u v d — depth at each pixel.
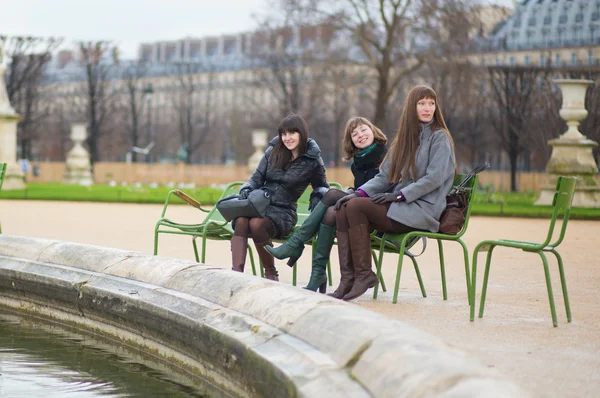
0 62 33.31
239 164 74.25
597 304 6.99
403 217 6.72
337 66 44.72
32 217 17.34
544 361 4.79
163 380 4.98
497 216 21.98
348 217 6.77
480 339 5.43
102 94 63.84
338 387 3.44
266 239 7.34
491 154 55.28
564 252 11.82
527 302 7.06
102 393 4.66
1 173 10.01
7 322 6.79
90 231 14.11
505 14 40.53
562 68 40.75
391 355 3.39
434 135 6.79
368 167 7.53
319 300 4.44
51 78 77.19
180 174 60.28
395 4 41.03
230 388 4.60
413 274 9.11
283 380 3.81
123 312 5.94
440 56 40.00
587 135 36.62
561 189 5.89
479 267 9.80
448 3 39.06
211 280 5.43
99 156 76.81
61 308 6.75
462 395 2.84
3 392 4.62
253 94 73.44
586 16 61.22
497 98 45.75
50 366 5.28
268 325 4.45
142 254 6.54
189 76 73.44
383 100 42.88
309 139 7.56
